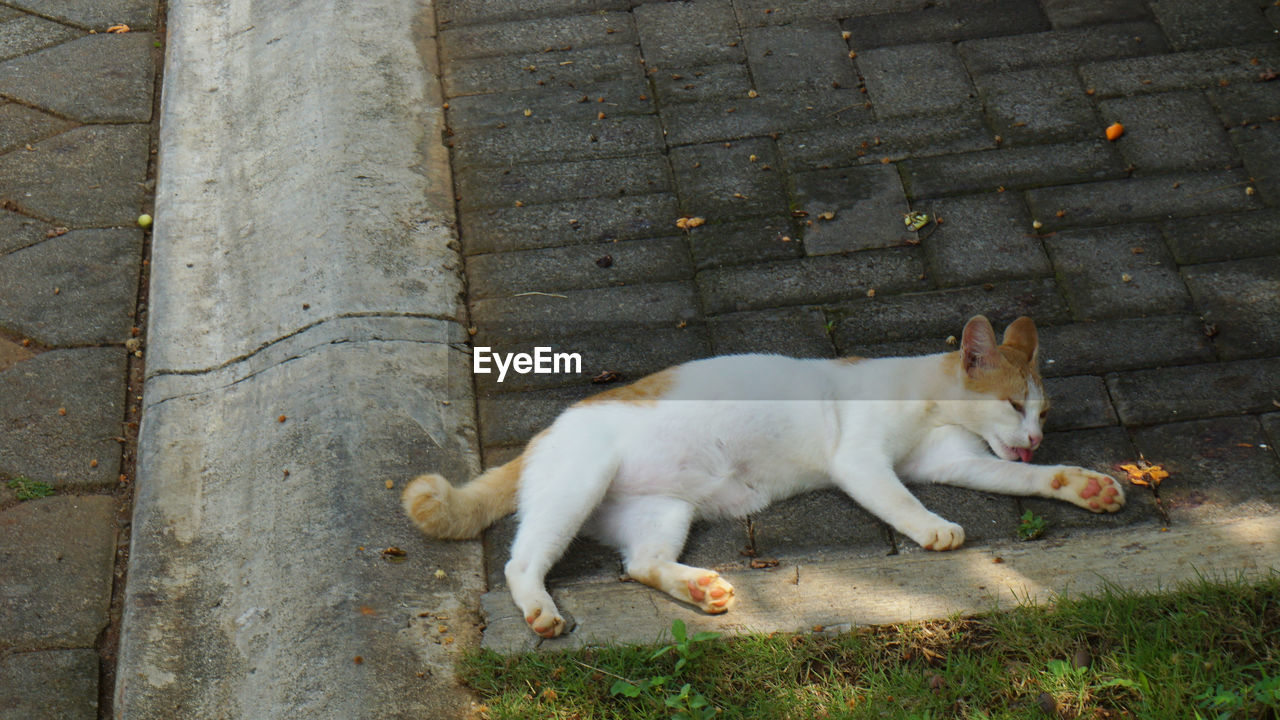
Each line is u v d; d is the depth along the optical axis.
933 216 2.39
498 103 2.56
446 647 2.03
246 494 2.16
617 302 2.33
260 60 2.62
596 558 2.12
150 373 2.27
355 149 2.46
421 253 2.37
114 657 2.06
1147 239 2.34
